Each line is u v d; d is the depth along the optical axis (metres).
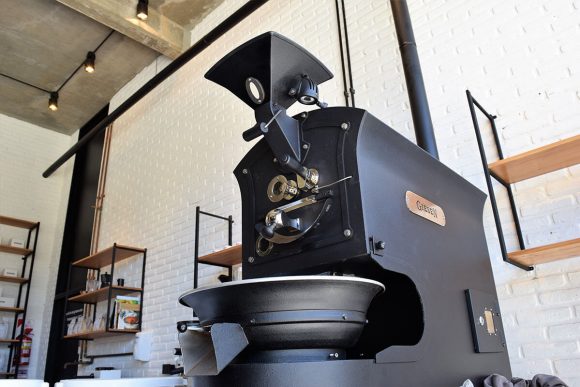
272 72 1.25
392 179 1.30
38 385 1.68
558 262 1.87
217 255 3.09
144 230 4.50
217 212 3.63
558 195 1.96
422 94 2.24
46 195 6.48
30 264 6.10
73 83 5.62
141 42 4.57
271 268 1.30
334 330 1.00
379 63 2.85
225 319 1.01
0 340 5.46
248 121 3.70
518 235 2.01
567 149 1.70
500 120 2.22
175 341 3.65
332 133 1.26
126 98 5.60
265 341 0.97
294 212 1.27
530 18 2.27
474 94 2.36
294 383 0.90
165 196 4.34
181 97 4.61
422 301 1.23
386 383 1.03
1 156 6.22
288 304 0.97
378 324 1.38
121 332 4.05
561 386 1.38
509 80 2.25
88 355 4.72
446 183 1.60
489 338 1.53
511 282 1.98
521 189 2.06
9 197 6.15
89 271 5.24
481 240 1.77
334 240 1.16
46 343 5.67
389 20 2.89
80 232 5.83
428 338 1.21
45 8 4.44
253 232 1.39
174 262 3.94
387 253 1.16
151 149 4.82
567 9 2.16
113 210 5.18
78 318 4.88
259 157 1.44
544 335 1.84
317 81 1.43
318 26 3.35
